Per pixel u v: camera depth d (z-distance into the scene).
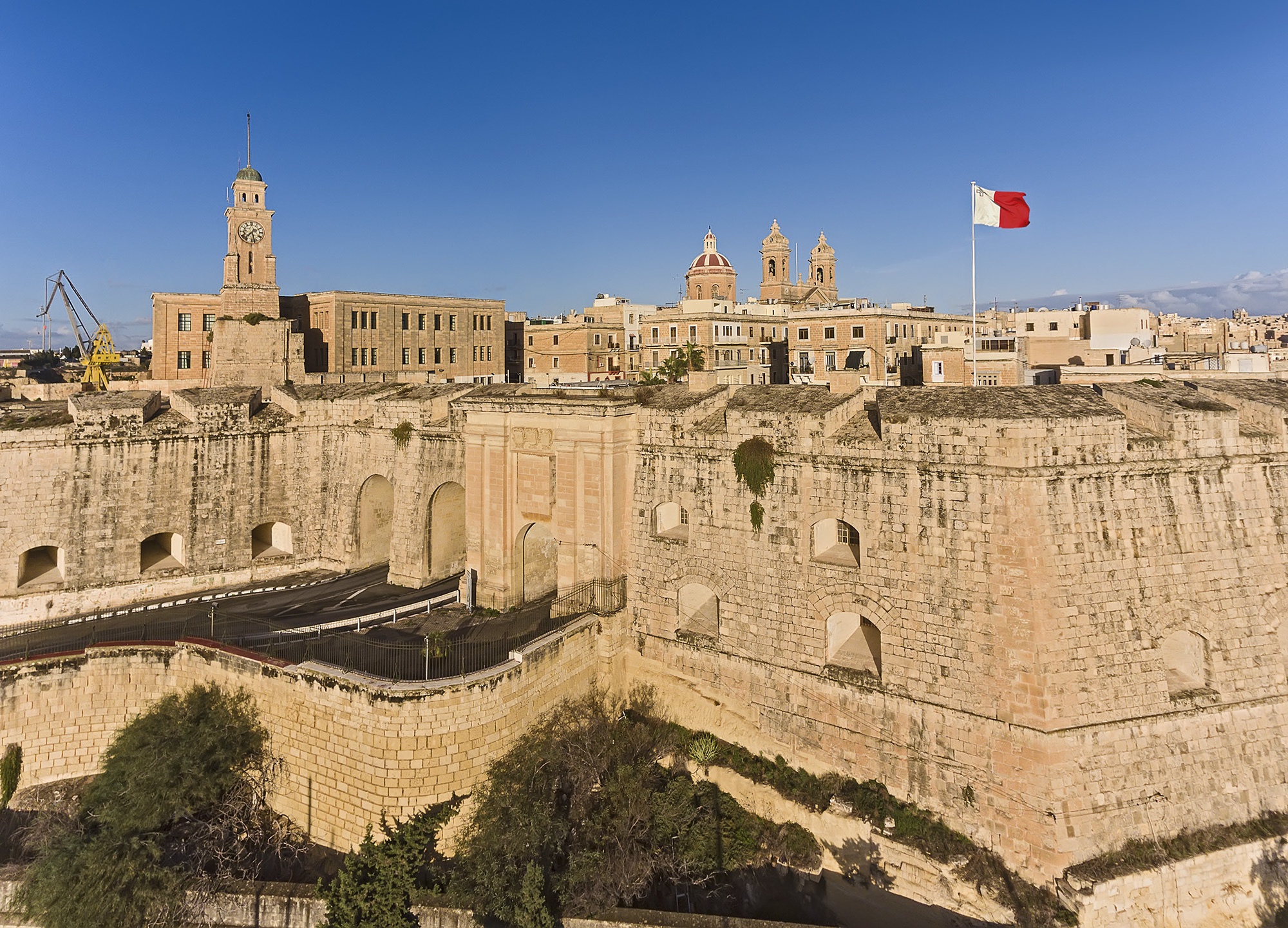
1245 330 103.19
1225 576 26.23
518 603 37.66
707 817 28.98
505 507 36.97
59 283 111.19
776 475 29.84
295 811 29.48
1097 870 23.50
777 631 29.97
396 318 85.88
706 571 31.92
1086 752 24.22
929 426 26.08
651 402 34.56
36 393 59.94
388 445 44.03
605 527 33.69
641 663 33.97
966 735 25.45
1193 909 24.05
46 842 27.64
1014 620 24.44
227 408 43.78
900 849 25.75
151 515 41.41
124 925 25.22
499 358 97.25
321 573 45.84
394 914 24.48
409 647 31.92
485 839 26.86
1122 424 25.34
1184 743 25.19
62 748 32.38
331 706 28.31
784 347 91.94
